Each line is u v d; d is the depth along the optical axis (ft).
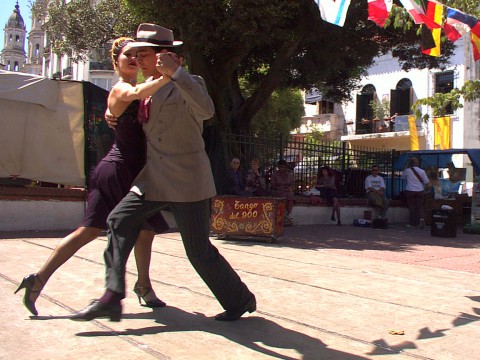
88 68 124.98
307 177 44.91
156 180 11.03
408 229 42.57
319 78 48.57
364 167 50.78
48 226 28.58
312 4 33.99
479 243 33.22
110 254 10.76
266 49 46.88
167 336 11.21
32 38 277.85
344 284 17.62
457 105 30.17
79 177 30.04
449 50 46.44
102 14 71.82
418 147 87.66
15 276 16.10
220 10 32.17
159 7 32.09
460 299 16.17
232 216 28.60
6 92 27.66
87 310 10.30
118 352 10.07
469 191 62.64
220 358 10.07
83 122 30.09
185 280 16.81
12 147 28.22
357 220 43.78
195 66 38.37
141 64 11.17
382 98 95.45
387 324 13.05
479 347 11.54
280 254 24.04
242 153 36.94
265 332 11.86
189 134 11.14
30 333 10.95
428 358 10.71
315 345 11.16
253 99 42.83
